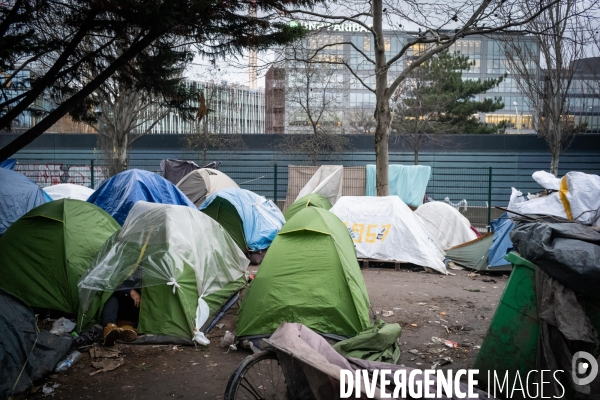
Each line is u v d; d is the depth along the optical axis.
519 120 47.03
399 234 11.09
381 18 12.05
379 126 12.45
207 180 14.80
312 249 6.25
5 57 5.52
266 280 6.13
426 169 17.78
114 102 20.27
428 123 25.75
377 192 12.63
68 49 6.33
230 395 3.57
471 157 23.20
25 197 11.11
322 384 3.41
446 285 9.48
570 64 17.52
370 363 3.77
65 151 24.69
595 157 22.70
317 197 13.97
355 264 6.61
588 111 27.45
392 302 8.13
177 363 5.48
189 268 6.30
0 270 6.75
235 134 24.34
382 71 12.03
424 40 11.30
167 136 24.75
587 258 3.95
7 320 4.96
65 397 4.66
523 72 18.59
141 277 5.96
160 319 6.04
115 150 20.62
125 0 5.53
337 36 31.52
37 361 5.02
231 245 7.81
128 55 6.34
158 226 6.43
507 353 4.42
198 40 7.04
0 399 4.25
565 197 7.06
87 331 6.03
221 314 7.03
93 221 7.39
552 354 4.11
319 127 25.69
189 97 7.73
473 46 42.97
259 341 5.77
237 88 29.69
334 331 5.78
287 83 26.95
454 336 6.48
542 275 4.23
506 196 22.30
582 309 3.99
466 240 12.50
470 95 28.42
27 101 6.40
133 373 5.21
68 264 6.66
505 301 4.47
